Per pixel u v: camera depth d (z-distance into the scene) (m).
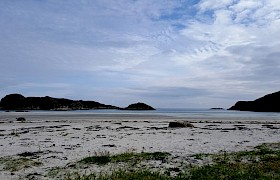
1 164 16.39
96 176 13.28
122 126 45.88
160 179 12.37
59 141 27.20
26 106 186.38
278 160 15.32
